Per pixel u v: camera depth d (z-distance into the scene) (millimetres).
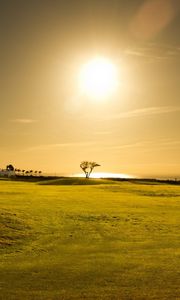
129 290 19609
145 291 19391
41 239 33469
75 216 45688
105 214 48031
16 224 37531
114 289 19828
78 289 19891
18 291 19594
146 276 22312
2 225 36281
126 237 34969
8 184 110812
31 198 64125
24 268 24219
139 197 72000
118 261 25969
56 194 73688
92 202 61219
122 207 55781
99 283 20984
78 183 123688
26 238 33531
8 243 31469
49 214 45906
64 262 25812
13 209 47406
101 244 31891
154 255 27828
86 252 28984
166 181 152125
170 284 20656
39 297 18609
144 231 38031
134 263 25375
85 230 37969
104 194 76562
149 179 160000
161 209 54656
